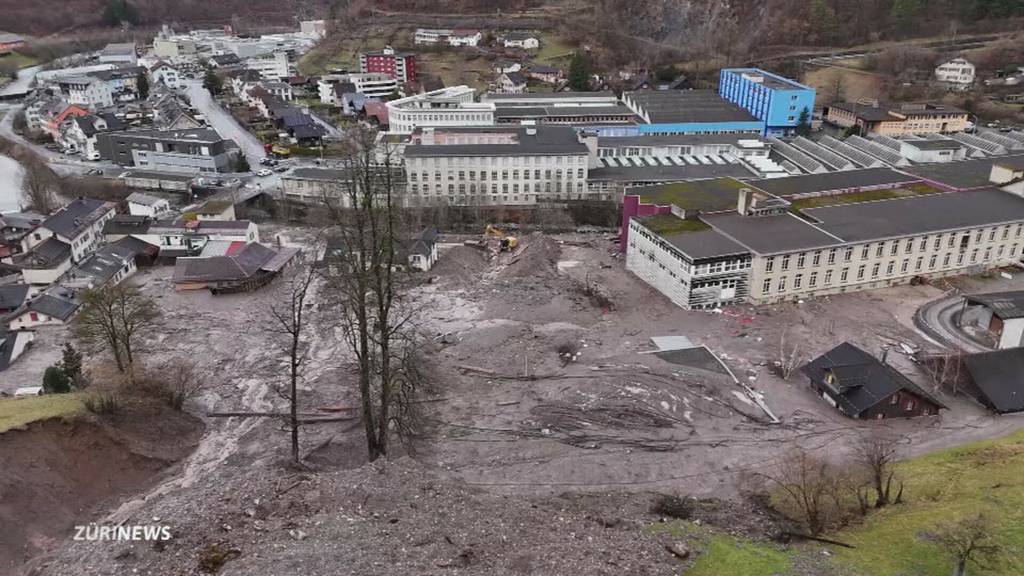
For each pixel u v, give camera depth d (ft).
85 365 260.83
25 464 172.55
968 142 541.75
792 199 373.81
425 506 142.72
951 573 128.67
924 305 313.53
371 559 119.55
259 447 211.00
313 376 258.37
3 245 359.25
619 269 361.51
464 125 560.61
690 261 299.99
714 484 192.24
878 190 389.80
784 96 604.08
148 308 270.05
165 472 197.16
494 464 200.64
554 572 120.16
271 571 114.11
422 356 261.24
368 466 163.63
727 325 294.46
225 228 384.68
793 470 179.93
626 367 254.47
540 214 444.14
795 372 256.32
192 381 249.75
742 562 131.34
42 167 501.15
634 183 468.34
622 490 186.60
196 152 526.98
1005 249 350.23
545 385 245.86
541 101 652.48
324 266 357.41
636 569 124.77
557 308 313.73
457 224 442.91
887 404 224.33
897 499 161.68
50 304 308.19
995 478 167.43
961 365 241.55
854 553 137.90
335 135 626.64
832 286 322.96
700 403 231.71
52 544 158.51
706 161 513.86
